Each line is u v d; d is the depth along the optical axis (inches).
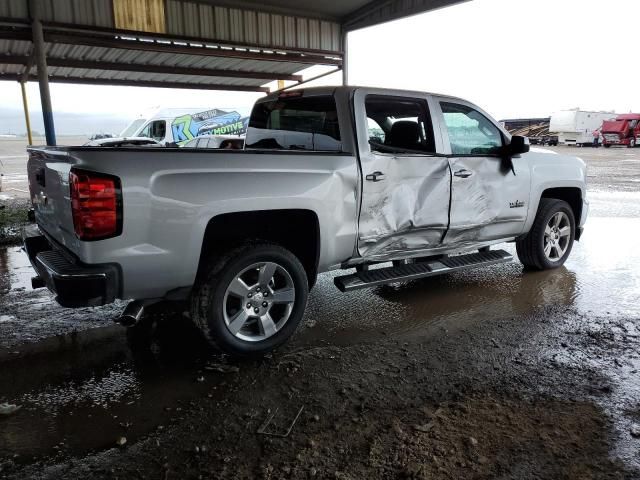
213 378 127.1
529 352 139.2
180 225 118.3
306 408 112.1
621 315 167.2
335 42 555.5
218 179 122.9
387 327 160.4
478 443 98.0
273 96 181.2
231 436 102.0
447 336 151.8
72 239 117.6
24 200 481.4
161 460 94.9
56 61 495.2
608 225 335.0
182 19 451.8
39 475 90.9
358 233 151.4
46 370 132.3
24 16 381.7
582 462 92.0
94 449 98.6
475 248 192.1
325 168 140.9
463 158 174.7
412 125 167.9
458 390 119.0
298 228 149.6
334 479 88.4
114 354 141.9
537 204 205.9
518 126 2097.7
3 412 111.0
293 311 140.5
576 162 225.5
